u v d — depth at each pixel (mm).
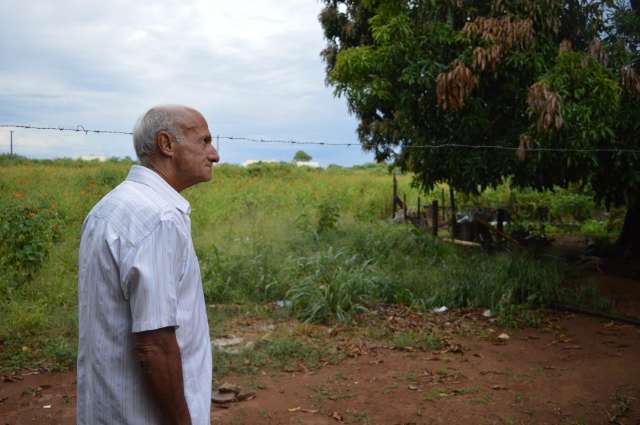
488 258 8758
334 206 11719
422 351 5297
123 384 1593
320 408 3984
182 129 1780
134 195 1638
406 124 9305
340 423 3744
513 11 8273
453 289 7086
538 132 7309
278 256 8633
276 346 5184
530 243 10656
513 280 7266
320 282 7059
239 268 7793
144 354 1525
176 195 1728
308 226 11391
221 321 6223
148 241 1556
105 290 1588
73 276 7418
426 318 6438
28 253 7152
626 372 4707
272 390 4316
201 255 8961
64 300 6641
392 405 4035
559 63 7418
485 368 4816
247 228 11117
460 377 4590
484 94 8586
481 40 7957
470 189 9422
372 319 6312
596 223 14781
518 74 8047
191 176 1813
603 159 8125
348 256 8836
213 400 4055
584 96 7379
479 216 13883
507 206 15758
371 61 8805
